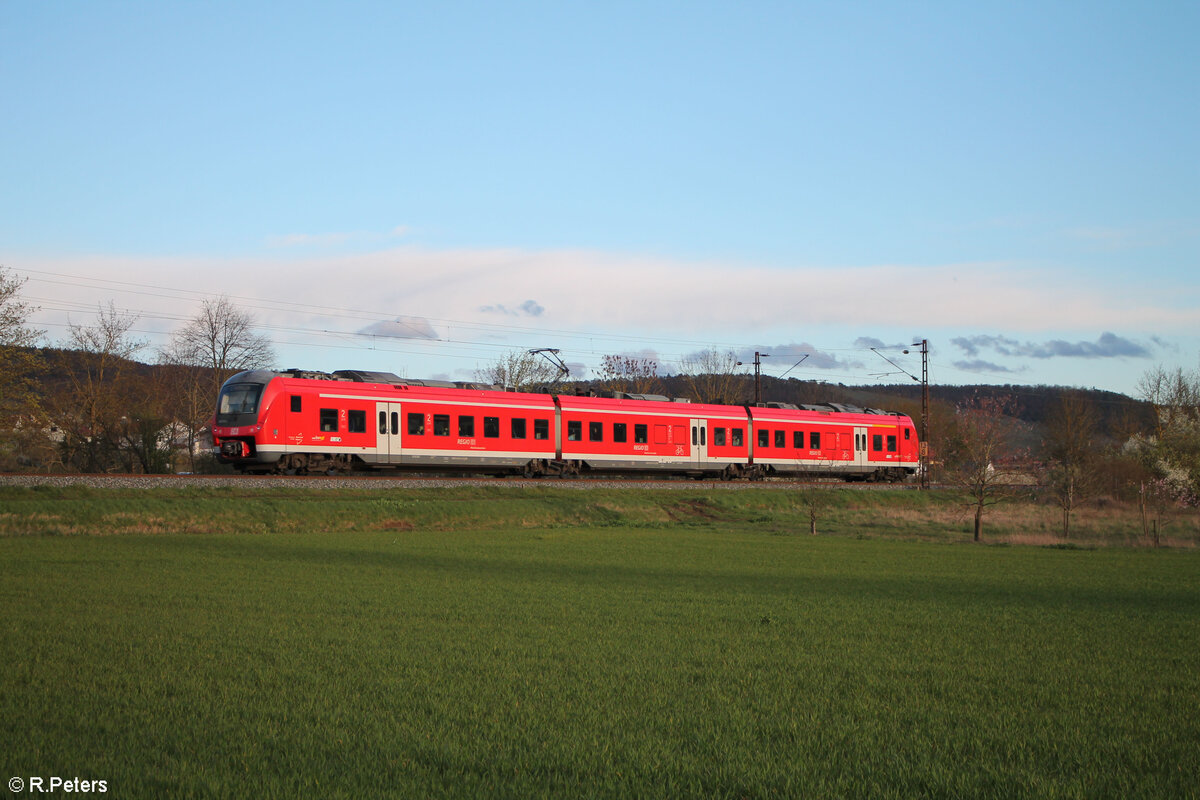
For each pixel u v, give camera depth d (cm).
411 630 1534
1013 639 1514
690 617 1727
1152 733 938
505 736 915
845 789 764
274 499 3619
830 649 1408
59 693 1059
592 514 4362
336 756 841
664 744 890
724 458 5322
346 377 4106
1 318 4506
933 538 4072
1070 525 4734
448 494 4159
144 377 6212
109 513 3256
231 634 1464
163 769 794
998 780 782
